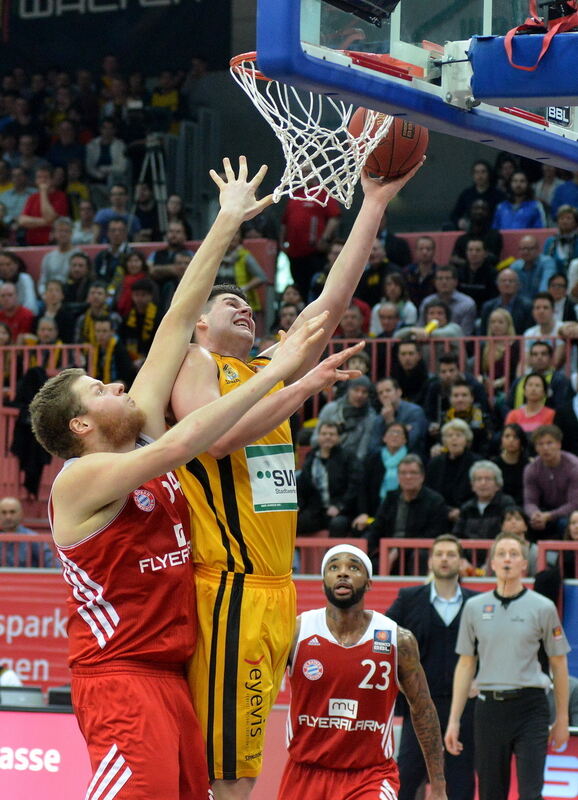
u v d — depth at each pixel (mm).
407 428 16438
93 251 23938
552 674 10711
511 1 6875
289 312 20188
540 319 18203
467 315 19453
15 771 10273
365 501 16281
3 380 20594
